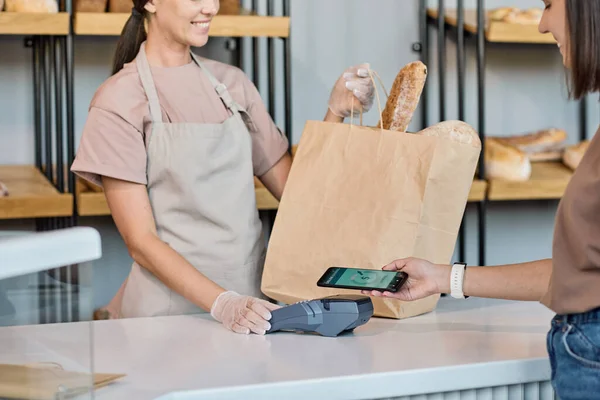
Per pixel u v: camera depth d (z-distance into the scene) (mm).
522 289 1512
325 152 1745
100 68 3146
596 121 3707
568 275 1191
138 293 1893
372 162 1688
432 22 3416
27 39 3039
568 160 3367
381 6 3414
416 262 1572
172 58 1921
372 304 1583
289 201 1758
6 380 967
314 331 1553
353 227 1681
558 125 3666
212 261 1893
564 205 1192
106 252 3172
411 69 1768
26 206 2688
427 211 1652
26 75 3068
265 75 3312
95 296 3170
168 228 1877
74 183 2834
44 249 908
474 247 3588
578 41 1145
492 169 3160
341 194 1708
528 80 3615
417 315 1714
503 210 3611
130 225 1826
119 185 1832
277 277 1742
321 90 3395
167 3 1844
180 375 1308
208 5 1846
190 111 1919
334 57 3391
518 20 3133
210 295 1709
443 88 3297
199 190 1872
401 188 1649
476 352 1421
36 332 951
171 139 1859
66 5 2842
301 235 1731
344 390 1287
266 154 2082
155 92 1874
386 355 1409
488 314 1719
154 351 1459
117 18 2756
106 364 1375
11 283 928
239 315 1598
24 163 3117
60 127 2838
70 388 960
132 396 1211
